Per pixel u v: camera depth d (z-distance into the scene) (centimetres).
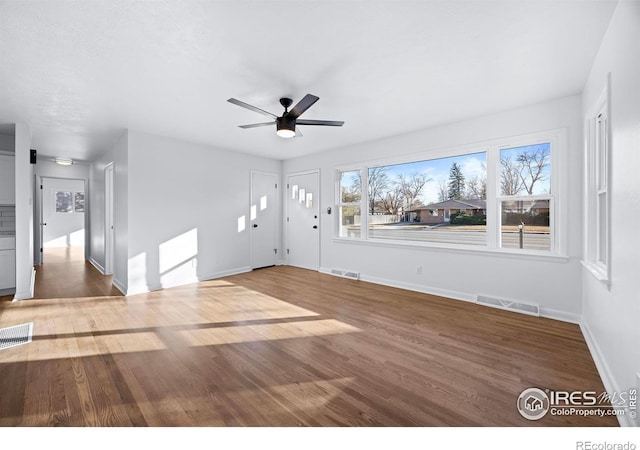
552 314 313
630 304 154
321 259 564
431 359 228
